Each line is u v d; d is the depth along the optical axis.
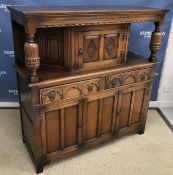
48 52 1.52
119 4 2.06
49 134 1.54
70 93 1.48
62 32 1.42
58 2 2.00
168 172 1.66
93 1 2.02
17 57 1.61
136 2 2.06
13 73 2.24
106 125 1.79
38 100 1.39
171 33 2.19
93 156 1.78
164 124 2.24
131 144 1.93
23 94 1.61
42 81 1.35
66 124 1.58
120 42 1.63
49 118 1.49
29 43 1.23
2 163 1.68
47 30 1.45
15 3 1.97
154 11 1.56
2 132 2.03
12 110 2.37
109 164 1.71
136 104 1.89
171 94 2.48
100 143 1.83
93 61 1.57
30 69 1.30
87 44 1.50
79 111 1.58
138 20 1.55
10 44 2.11
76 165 1.69
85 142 1.73
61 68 1.53
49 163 1.65
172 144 1.95
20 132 2.03
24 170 1.62
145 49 2.26
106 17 1.41
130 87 1.76
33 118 1.43
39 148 1.53
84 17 1.33
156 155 1.82
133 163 1.73
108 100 1.70
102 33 1.52
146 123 2.24
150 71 1.81
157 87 2.44
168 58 2.30
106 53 1.61
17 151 1.81
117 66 1.66
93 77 1.53
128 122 1.92
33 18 1.18
